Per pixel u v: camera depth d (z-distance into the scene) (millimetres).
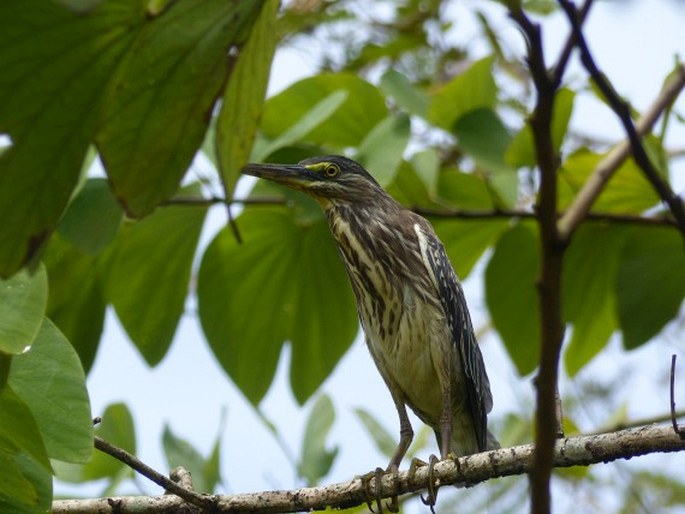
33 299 5465
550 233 4066
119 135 4215
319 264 11250
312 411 10031
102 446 7168
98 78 3941
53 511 7375
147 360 11023
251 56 4254
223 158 4559
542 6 10961
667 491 12164
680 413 10102
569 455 6742
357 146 10930
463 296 10883
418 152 10570
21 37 3742
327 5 12633
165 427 9547
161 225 10766
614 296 11141
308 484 9664
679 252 10852
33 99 3912
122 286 10961
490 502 11180
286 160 10781
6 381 5254
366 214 10562
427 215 10883
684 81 8172
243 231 10938
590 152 10461
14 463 5566
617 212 10828
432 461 8375
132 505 7484
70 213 9250
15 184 4082
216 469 9406
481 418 10766
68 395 5852
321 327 11406
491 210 10938
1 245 4207
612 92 4980
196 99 4215
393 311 10477
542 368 4238
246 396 11211
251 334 11211
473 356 10797
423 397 10578
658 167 8672
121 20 3803
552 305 4156
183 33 3977
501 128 10781
